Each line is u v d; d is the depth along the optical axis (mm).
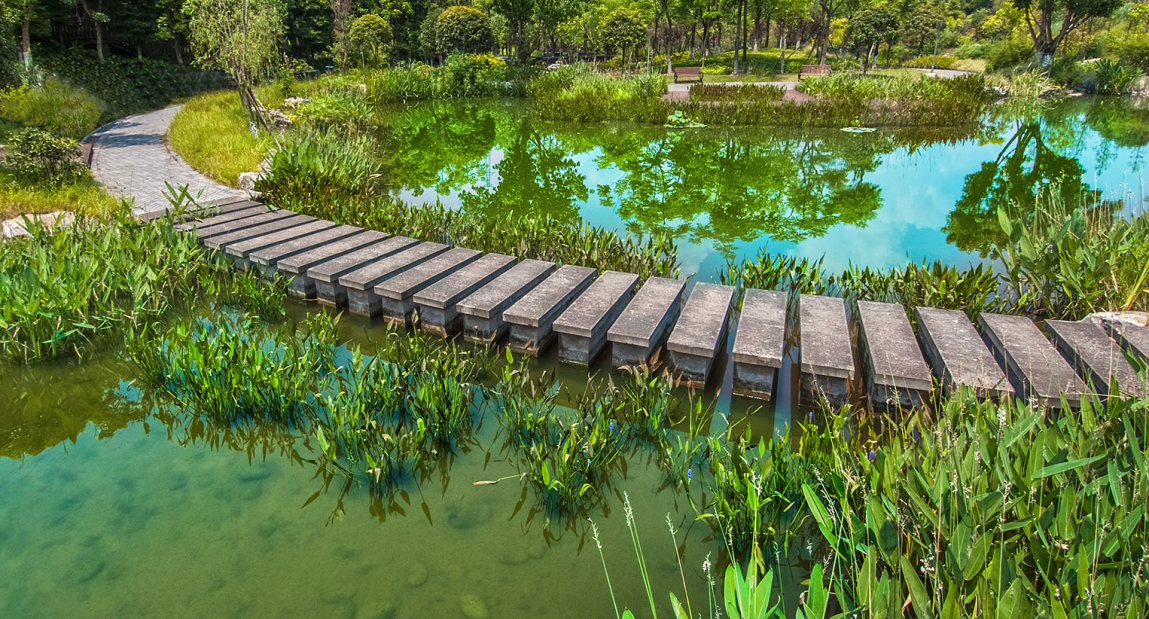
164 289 5902
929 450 2600
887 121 16797
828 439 3299
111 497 3355
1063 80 24031
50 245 5785
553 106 19047
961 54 39875
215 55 12844
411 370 4238
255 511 3236
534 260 5934
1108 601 1820
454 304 5125
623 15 34906
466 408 3992
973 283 5246
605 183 11172
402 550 2957
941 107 16469
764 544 2885
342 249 6062
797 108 17000
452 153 14047
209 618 2582
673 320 5207
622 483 3443
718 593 2672
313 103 15703
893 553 2236
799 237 8039
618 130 17094
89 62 20844
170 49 28922
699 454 3641
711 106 17516
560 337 4652
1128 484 2377
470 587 2729
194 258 6137
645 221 8773
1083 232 5582
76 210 7305
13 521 3172
